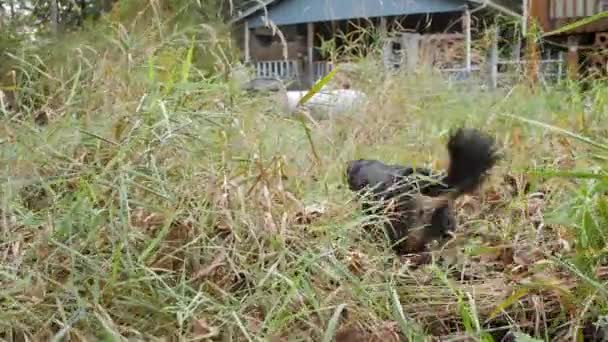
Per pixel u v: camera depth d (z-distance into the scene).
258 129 2.48
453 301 1.89
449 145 2.44
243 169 2.02
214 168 1.97
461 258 2.21
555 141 3.30
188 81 2.71
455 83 5.89
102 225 1.65
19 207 1.76
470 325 1.70
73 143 1.96
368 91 4.86
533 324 1.80
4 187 1.75
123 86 2.45
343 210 2.11
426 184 2.38
